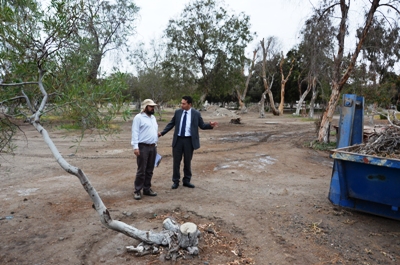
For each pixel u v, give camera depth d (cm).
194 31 2408
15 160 911
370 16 1140
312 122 2834
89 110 305
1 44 306
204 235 415
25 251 369
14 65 308
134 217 479
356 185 473
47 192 602
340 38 1270
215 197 586
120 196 585
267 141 1488
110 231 425
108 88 303
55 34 320
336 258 364
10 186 643
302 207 535
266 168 866
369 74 1556
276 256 366
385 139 504
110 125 337
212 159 984
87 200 557
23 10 316
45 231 425
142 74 2830
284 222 468
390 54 1270
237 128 2203
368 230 447
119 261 349
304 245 395
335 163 519
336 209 527
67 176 734
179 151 630
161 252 364
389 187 439
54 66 322
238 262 350
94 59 347
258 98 6216
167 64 2561
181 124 623
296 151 1192
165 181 698
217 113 3934
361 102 677
